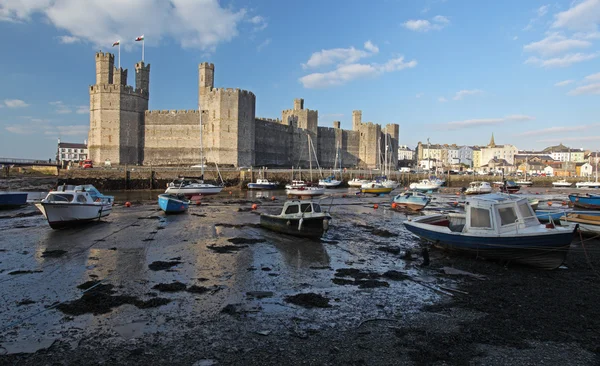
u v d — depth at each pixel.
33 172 84.00
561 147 189.62
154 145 68.81
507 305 9.86
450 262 14.12
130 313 9.07
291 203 19.89
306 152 90.62
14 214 26.52
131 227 21.36
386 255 15.25
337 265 13.73
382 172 81.44
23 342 7.61
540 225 14.33
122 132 66.12
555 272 12.88
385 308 9.63
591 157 140.12
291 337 7.98
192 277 12.03
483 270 13.12
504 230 13.80
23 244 16.62
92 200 23.12
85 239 17.83
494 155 180.88
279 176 64.94
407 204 32.31
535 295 10.62
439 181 70.69
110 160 65.38
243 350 7.39
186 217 25.72
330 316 9.09
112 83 68.44
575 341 7.85
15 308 9.32
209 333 8.11
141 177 54.38
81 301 9.72
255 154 76.00
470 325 8.61
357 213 29.31
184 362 6.93
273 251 15.79
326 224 17.66
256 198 42.06
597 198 32.22
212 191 45.16
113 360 6.97
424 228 15.76
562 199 44.50
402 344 7.69
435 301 10.15
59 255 14.69
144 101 69.75
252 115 71.81
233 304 9.74
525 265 13.48
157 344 7.59
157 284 11.24
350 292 10.82
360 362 6.99
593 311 9.45
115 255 14.80
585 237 18.48
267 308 9.52
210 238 18.38
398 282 11.76
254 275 12.34
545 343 7.76
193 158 68.25
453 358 7.13
